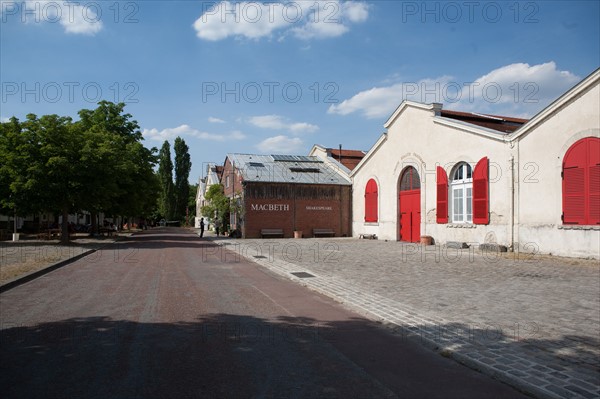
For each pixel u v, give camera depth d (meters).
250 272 13.41
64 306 8.27
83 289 10.15
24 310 7.91
